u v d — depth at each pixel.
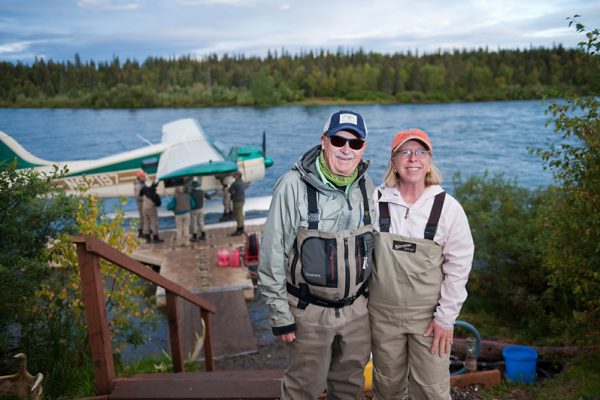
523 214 7.25
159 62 131.38
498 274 6.95
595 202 3.72
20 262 3.21
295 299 2.03
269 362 5.77
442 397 2.14
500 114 63.06
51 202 3.77
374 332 2.19
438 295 2.10
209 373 2.83
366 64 118.88
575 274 4.29
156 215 10.40
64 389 3.20
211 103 100.00
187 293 3.50
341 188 2.00
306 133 43.97
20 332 3.63
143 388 2.61
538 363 4.41
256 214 14.11
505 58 129.00
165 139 20.83
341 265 1.95
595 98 3.69
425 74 113.00
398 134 2.09
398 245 2.07
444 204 2.04
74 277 3.99
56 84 117.06
